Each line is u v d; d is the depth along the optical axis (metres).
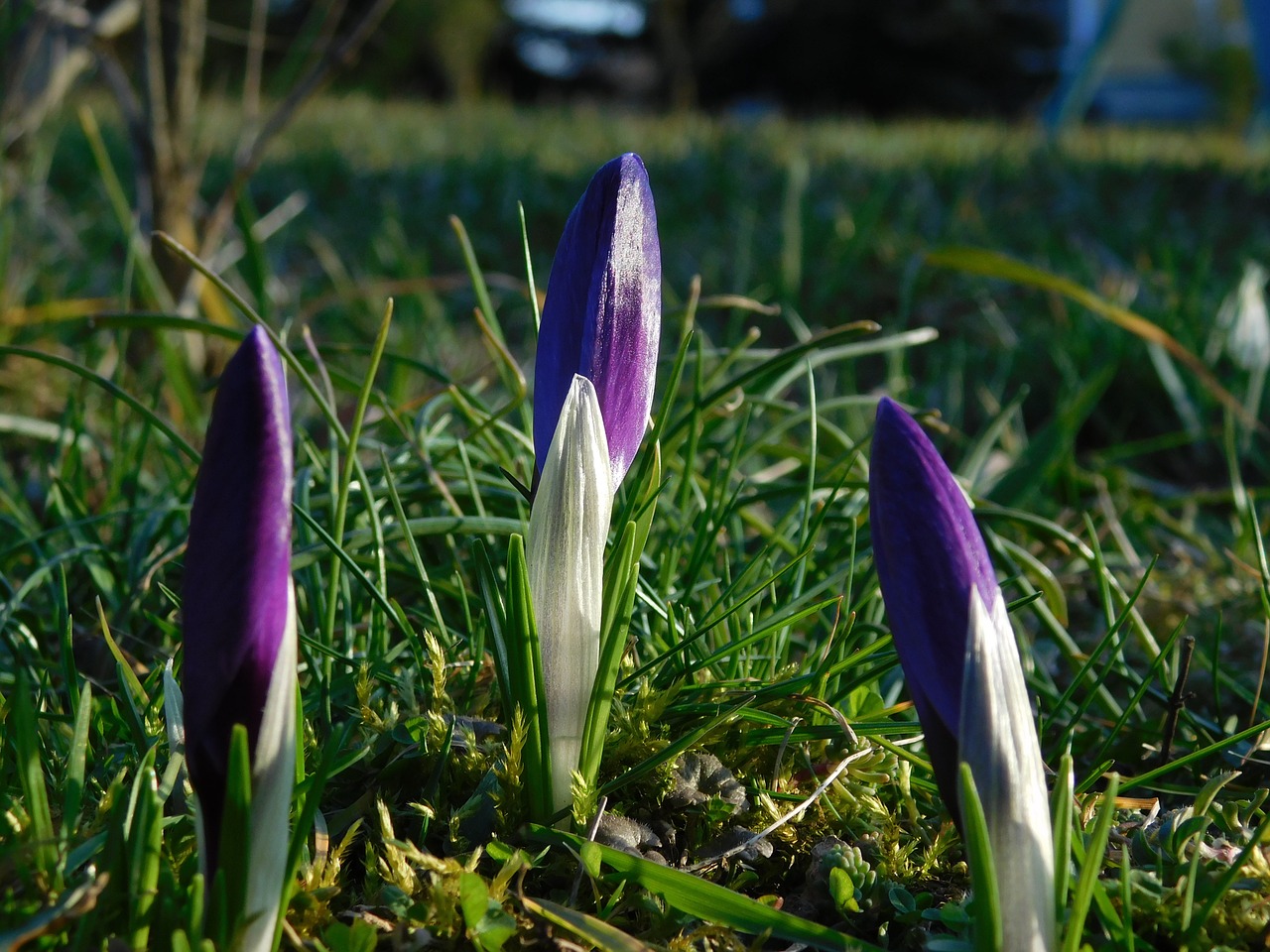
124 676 0.28
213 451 0.19
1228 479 0.68
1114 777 0.21
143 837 0.22
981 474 0.59
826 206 1.28
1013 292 0.94
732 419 0.57
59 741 0.29
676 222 1.22
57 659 0.36
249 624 0.19
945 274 0.98
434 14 3.87
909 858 0.27
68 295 0.76
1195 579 0.47
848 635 0.32
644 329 0.24
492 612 0.27
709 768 0.29
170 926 0.21
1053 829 0.23
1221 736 0.34
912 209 1.19
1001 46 5.25
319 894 0.24
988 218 1.22
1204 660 0.38
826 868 0.27
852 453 0.39
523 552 0.25
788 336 0.92
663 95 5.30
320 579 0.36
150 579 0.36
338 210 1.32
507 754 0.27
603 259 0.23
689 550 0.41
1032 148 1.77
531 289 0.34
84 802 0.26
